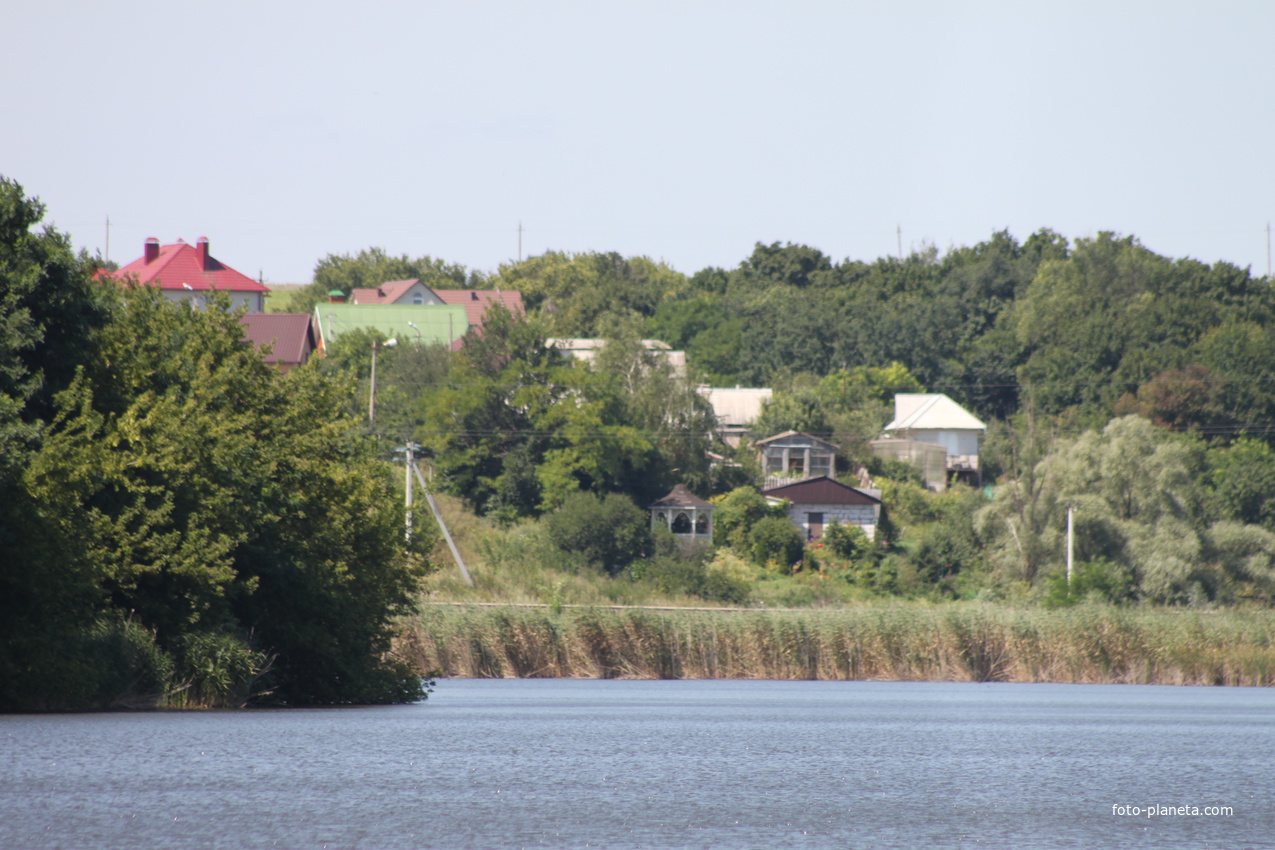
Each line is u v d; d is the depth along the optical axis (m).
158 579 95.44
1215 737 89.06
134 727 78.62
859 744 81.44
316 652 106.50
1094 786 63.84
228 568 94.94
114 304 106.38
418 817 51.12
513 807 53.88
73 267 97.44
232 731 79.00
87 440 92.50
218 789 56.41
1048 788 62.94
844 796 59.12
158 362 107.00
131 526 94.50
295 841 46.03
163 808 51.50
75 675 85.94
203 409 102.56
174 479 95.50
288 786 57.78
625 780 62.53
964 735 88.75
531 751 73.44
